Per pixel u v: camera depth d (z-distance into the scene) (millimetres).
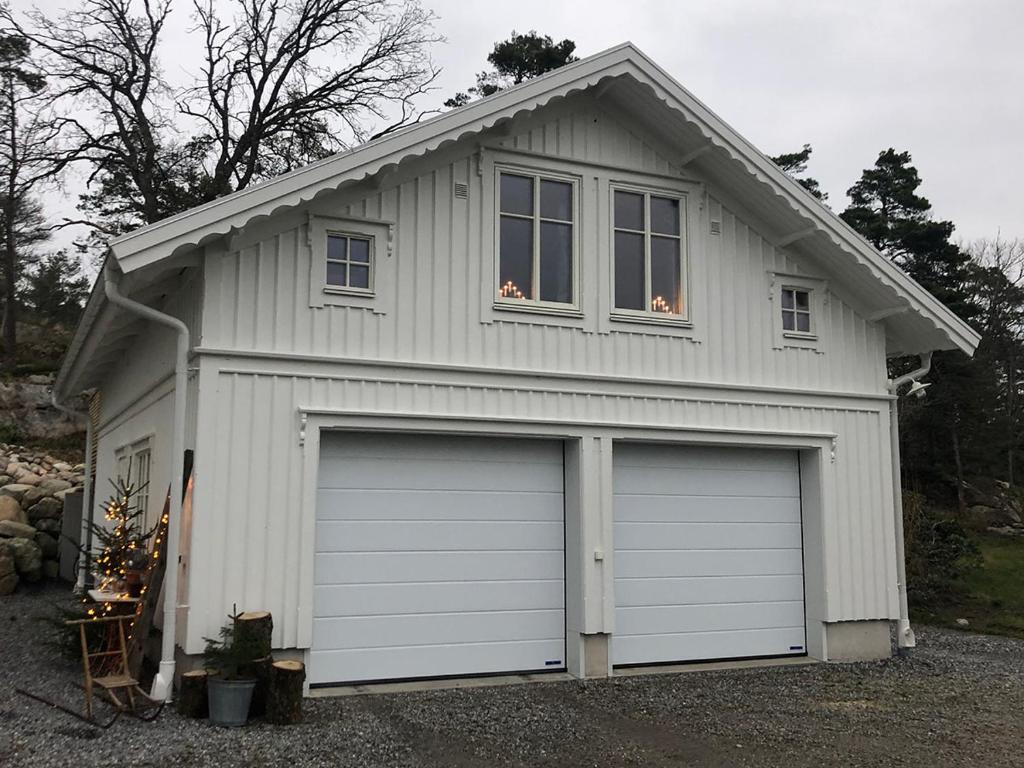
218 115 23500
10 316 29344
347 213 8172
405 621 8273
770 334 10055
